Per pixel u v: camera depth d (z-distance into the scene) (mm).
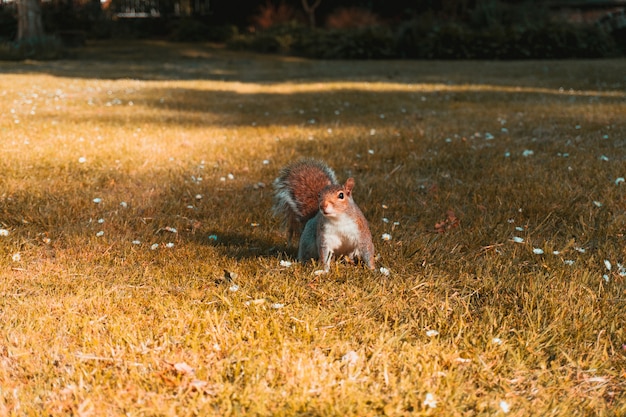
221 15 33188
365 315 2992
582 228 4273
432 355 2662
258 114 10117
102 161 6266
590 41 25344
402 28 26766
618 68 18453
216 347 2666
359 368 2521
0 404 2285
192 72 19500
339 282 3367
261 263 3613
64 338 2770
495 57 25406
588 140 7027
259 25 31125
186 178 5727
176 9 34094
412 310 3053
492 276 3430
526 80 15820
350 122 9047
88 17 31453
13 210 4602
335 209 3301
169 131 8195
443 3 29625
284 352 2627
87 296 3188
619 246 3922
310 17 30562
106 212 4656
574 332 2852
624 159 6059
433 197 5047
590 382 2518
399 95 12523
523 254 3801
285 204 3951
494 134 7688
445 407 2326
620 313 3025
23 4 24828
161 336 2779
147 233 4195
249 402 2318
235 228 4414
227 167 6168
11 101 10961
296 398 2330
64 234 4137
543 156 6305
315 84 15469
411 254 3799
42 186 5289
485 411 2328
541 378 2529
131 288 3301
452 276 3475
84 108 10438
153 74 18453
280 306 3012
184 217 4605
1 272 3484
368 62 24281
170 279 3420
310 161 3996
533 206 4629
